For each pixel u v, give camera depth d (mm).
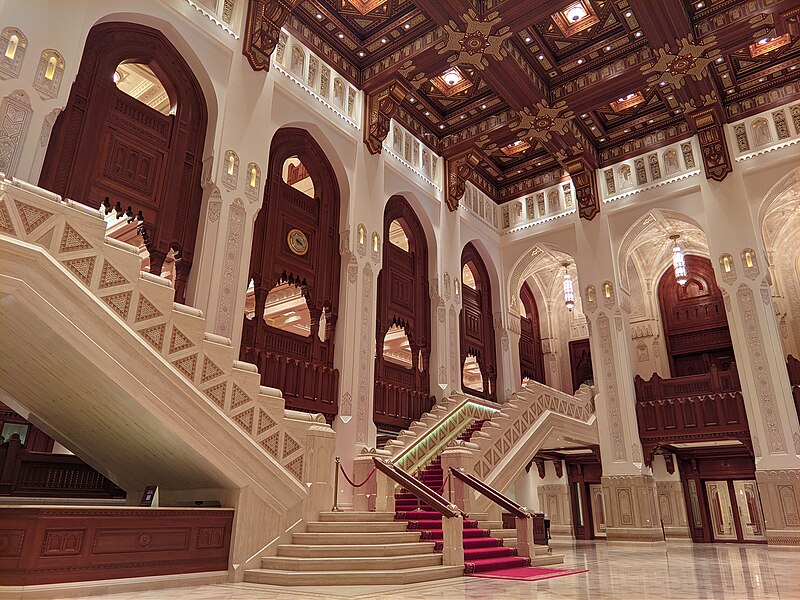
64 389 7281
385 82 15180
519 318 20578
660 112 17375
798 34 13102
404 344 21719
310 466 8430
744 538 16672
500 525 10859
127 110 10602
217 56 12000
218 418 7285
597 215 18516
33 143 8648
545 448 16984
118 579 6223
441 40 13906
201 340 7453
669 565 9961
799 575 8461
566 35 14562
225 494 7625
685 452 17844
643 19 13039
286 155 13609
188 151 11414
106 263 6691
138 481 9195
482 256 19969
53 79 9070
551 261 21266
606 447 16609
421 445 13609
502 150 19547
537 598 6094
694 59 14156
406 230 17125
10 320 6270
